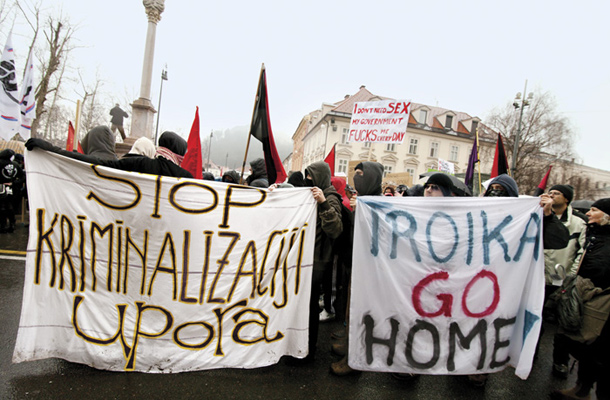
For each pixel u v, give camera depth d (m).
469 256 2.50
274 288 2.55
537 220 2.55
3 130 5.92
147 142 2.96
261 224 2.54
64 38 19.80
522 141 25.05
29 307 2.22
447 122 35.03
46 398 2.01
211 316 2.43
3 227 6.30
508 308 2.51
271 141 2.87
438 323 2.46
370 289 2.45
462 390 2.55
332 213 2.50
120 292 2.36
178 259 2.41
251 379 2.41
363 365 2.43
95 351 2.28
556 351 2.84
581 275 2.53
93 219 2.33
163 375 2.34
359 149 32.31
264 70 2.84
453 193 2.98
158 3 10.01
